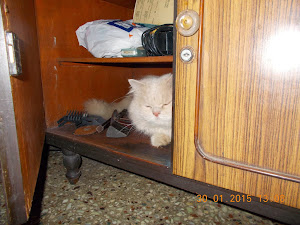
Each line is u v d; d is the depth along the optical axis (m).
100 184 1.25
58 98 1.24
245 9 0.51
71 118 1.27
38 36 1.11
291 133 0.51
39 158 0.83
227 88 0.57
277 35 0.49
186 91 0.63
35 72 0.94
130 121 1.30
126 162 0.88
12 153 0.52
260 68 0.52
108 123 1.26
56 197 1.13
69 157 1.17
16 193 0.54
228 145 0.60
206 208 1.05
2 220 0.95
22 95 0.61
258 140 0.56
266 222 0.96
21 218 0.56
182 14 0.56
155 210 1.04
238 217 0.99
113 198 1.12
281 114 0.52
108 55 1.16
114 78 1.66
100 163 1.51
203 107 0.62
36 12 1.08
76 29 1.30
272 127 0.53
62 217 0.98
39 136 0.91
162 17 1.12
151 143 1.00
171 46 0.95
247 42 0.52
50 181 1.28
